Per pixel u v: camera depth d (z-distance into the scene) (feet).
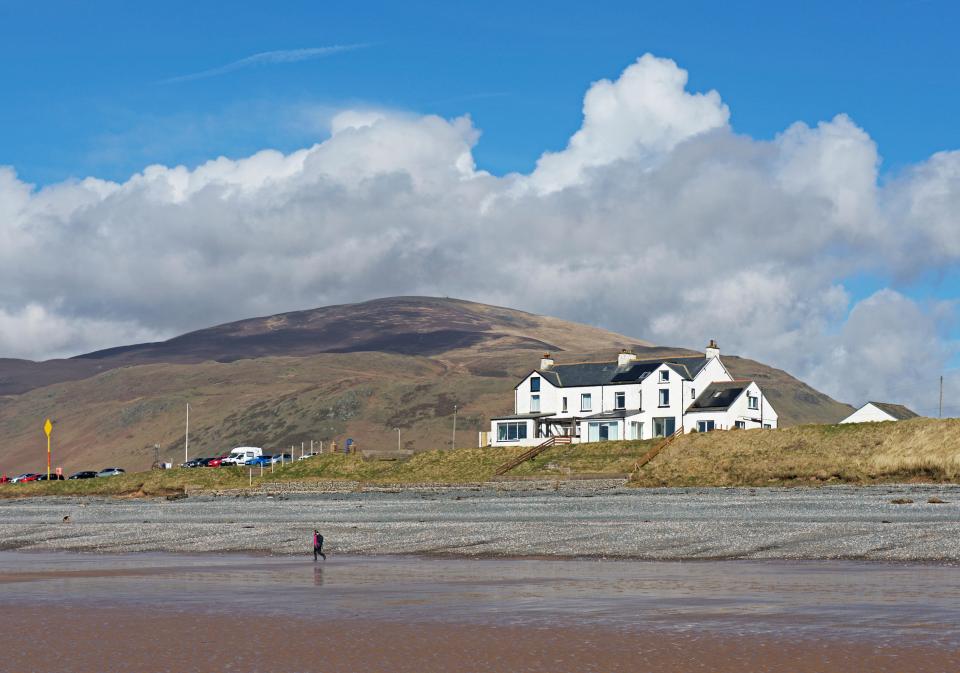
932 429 297.53
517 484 337.93
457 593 136.05
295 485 375.04
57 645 103.50
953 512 211.00
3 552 218.79
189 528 250.57
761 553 170.09
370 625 112.78
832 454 305.53
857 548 169.07
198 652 99.45
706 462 323.78
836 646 95.81
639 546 184.24
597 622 111.34
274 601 132.16
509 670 90.07
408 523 243.40
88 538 240.12
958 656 90.89
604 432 406.21
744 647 96.48
